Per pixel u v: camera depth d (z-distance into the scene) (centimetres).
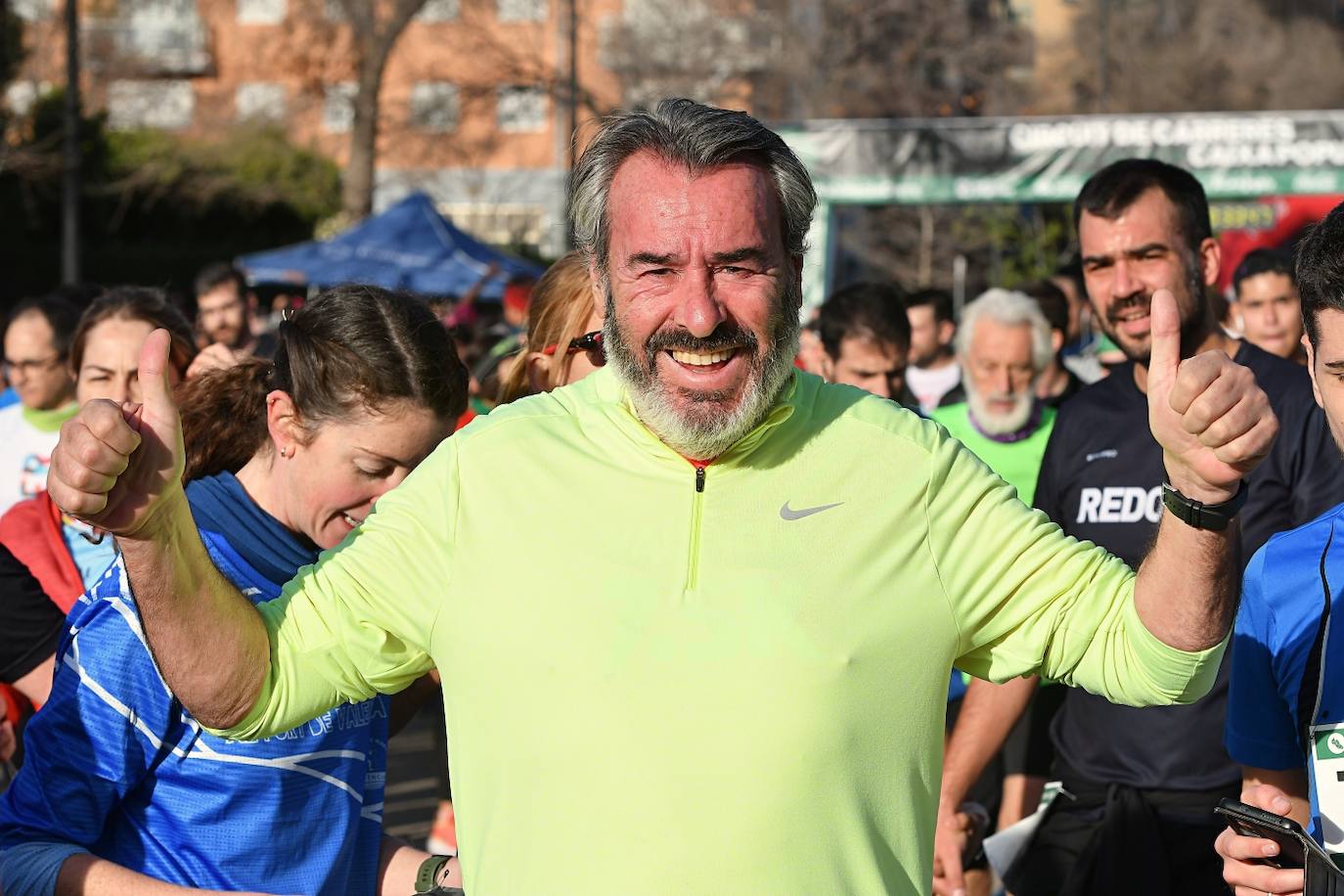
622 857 215
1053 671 233
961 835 405
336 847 272
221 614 218
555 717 221
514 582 228
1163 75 3166
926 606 228
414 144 3384
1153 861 364
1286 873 245
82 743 250
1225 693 369
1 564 354
